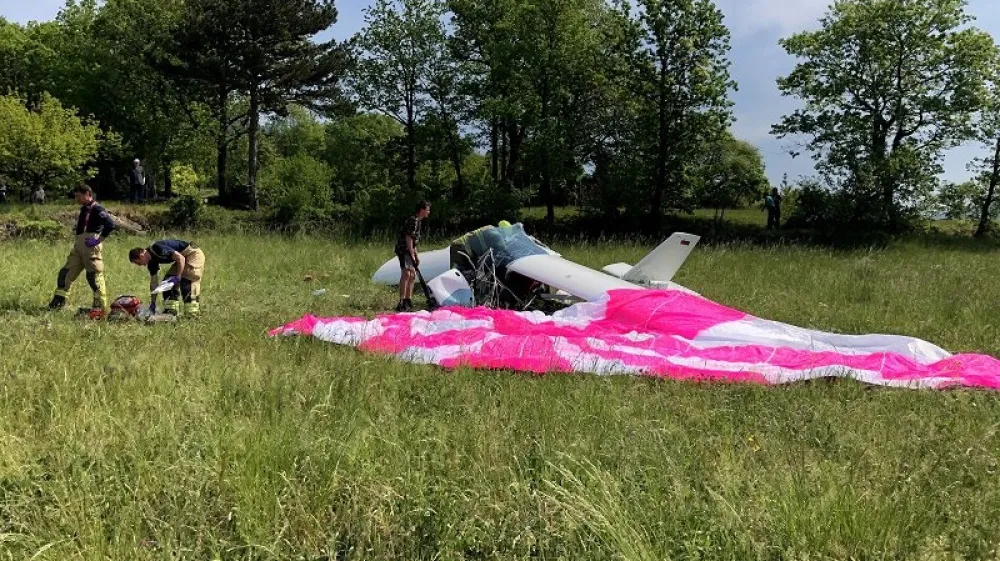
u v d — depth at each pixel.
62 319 8.65
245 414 5.24
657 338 8.08
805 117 27.05
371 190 27.72
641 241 24.53
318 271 14.53
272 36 26.66
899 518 3.72
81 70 32.72
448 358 7.24
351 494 3.87
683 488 4.04
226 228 24.70
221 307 10.17
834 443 5.05
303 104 28.31
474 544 3.53
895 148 26.83
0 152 23.66
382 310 10.61
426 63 28.38
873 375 6.91
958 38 25.48
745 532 3.53
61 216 22.28
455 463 4.38
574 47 26.73
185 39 26.02
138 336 7.61
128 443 4.41
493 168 31.20
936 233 28.36
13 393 5.38
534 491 3.85
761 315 10.46
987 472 4.50
